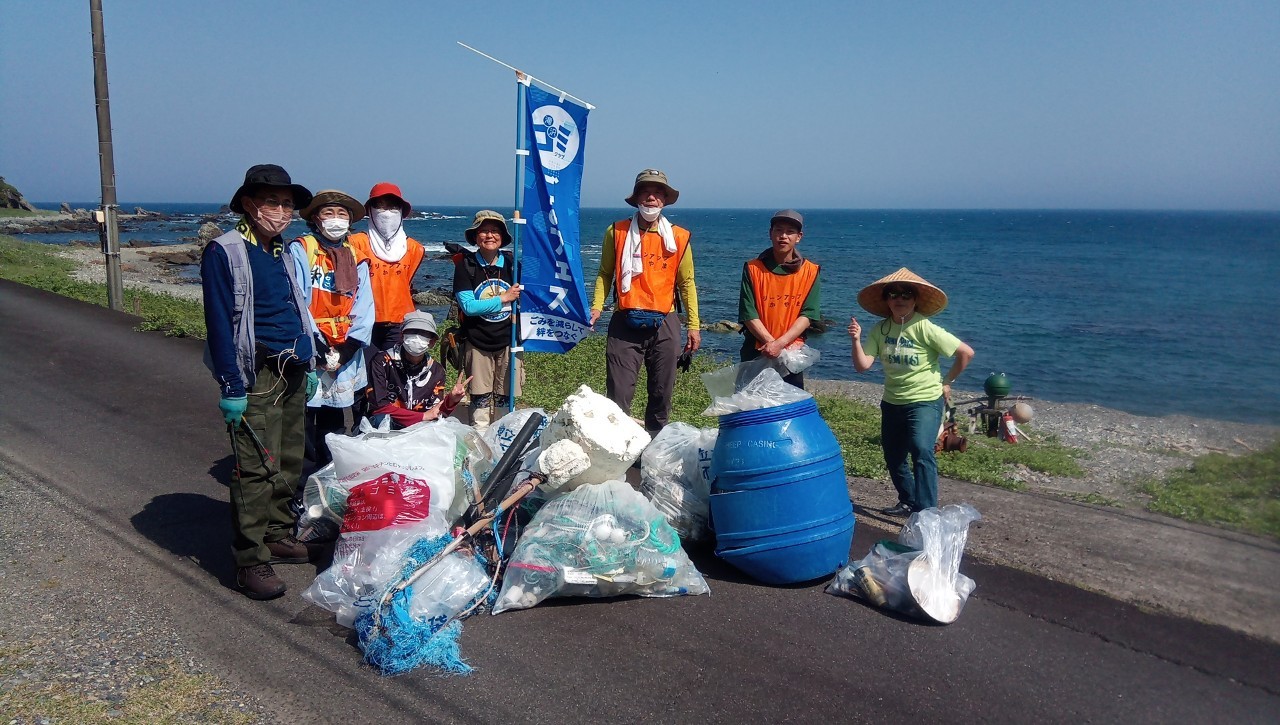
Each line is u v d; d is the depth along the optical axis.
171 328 11.80
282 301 4.45
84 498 5.59
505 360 6.29
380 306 6.00
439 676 3.66
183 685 3.49
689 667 3.78
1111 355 20.02
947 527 4.52
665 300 6.27
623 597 4.46
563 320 6.29
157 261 38.91
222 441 6.96
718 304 29.95
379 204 5.93
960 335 23.39
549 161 6.00
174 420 7.52
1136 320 26.05
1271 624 4.27
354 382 5.61
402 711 3.39
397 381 5.50
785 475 4.55
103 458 6.44
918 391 5.43
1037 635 4.14
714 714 3.43
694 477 5.22
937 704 3.54
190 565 4.67
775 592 4.59
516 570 4.30
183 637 3.90
